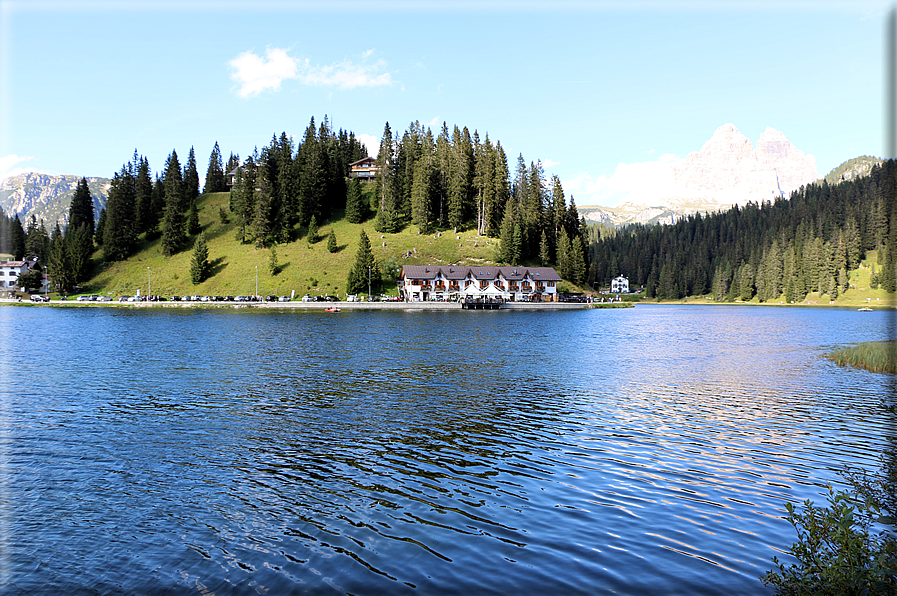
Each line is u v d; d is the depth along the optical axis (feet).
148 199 655.76
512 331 270.87
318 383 127.44
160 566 47.57
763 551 49.11
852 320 390.21
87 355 173.47
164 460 74.08
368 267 527.40
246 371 143.84
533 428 90.02
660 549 49.52
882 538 41.98
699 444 81.97
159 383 127.13
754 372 149.07
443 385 125.80
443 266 547.08
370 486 65.00
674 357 179.22
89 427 89.66
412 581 44.50
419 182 638.53
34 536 52.85
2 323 303.27
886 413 102.06
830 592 34.50
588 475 68.74
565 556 48.29
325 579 44.98
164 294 538.47
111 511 58.39
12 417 95.76
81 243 570.05
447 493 62.90
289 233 615.57
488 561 47.55
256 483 66.03
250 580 45.06
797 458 75.77
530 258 628.28
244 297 501.97
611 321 366.22
